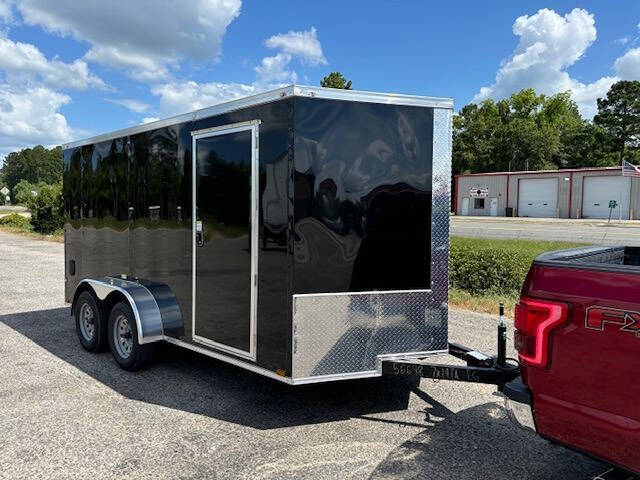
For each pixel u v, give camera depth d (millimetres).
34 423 3887
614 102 58031
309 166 3678
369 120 3842
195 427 3830
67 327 6941
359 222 3834
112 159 5766
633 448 2158
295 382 3691
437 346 4113
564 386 2371
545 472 3193
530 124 60094
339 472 3195
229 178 4180
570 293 2357
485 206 45000
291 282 3668
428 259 4051
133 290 5004
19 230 27906
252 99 3930
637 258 3750
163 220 4988
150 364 5156
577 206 39688
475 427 3828
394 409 4168
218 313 4344
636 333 2137
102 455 3402
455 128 62969
